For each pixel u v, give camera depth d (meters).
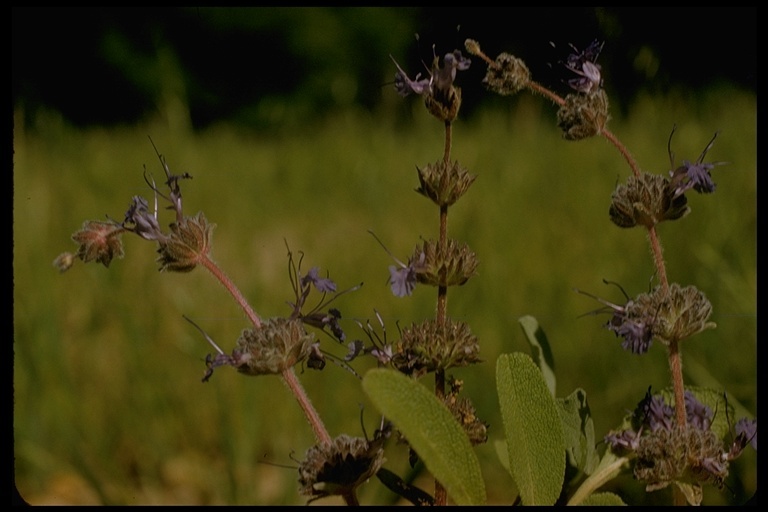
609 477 0.36
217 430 0.66
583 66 0.36
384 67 2.64
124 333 0.73
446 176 0.35
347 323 0.71
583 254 0.82
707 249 0.77
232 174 1.38
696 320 0.35
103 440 0.66
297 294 0.34
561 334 0.69
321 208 1.15
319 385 0.67
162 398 0.68
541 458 0.33
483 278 0.77
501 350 0.70
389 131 1.67
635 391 0.64
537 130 1.47
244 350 0.33
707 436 0.35
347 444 0.33
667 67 1.23
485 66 0.38
